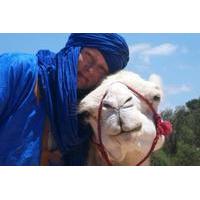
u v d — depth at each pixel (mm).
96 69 2148
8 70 2105
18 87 2107
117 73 2127
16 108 2105
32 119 2111
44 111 2127
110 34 2156
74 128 2094
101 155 2107
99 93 2021
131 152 2031
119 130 1956
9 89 2092
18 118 2096
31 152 2094
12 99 2104
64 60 2127
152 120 2074
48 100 2107
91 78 2148
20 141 2092
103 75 2164
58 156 2176
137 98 2059
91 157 2178
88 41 2141
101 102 1996
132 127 1953
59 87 2092
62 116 2090
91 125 2066
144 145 2025
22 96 2109
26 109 2105
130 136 1964
